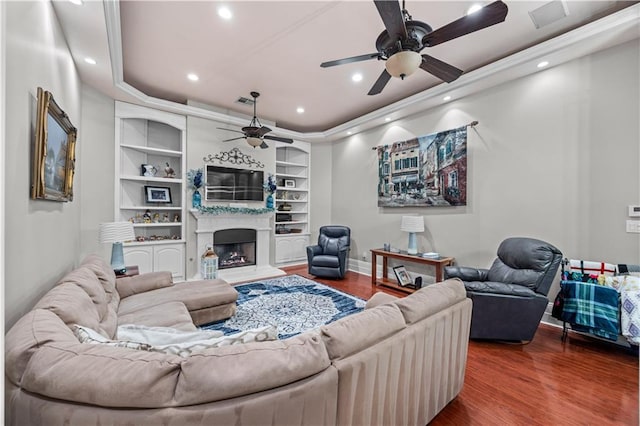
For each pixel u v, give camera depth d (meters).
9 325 1.34
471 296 2.59
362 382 1.10
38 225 1.73
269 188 5.66
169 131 4.95
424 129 4.41
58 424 0.75
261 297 3.88
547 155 3.11
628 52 2.61
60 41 2.27
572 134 2.94
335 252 5.16
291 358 0.93
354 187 5.74
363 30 2.75
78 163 3.22
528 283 2.61
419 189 4.43
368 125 5.17
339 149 6.11
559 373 2.13
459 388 1.80
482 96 3.68
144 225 4.38
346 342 1.09
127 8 2.44
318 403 0.95
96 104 3.71
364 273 5.45
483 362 2.30
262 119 5.52
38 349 0.88
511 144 3.41
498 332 2.57
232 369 0.84
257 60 3.33
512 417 1.68
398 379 1.29
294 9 2.46
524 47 3.07
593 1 2.38
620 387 1.96
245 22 2.63
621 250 2.65
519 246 2.87
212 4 2.40
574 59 2.92
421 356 1.42
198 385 0.79
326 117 5.47
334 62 2.30
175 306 2.39
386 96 4.41
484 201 3.67
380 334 1.22
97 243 3.75
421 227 4.11
